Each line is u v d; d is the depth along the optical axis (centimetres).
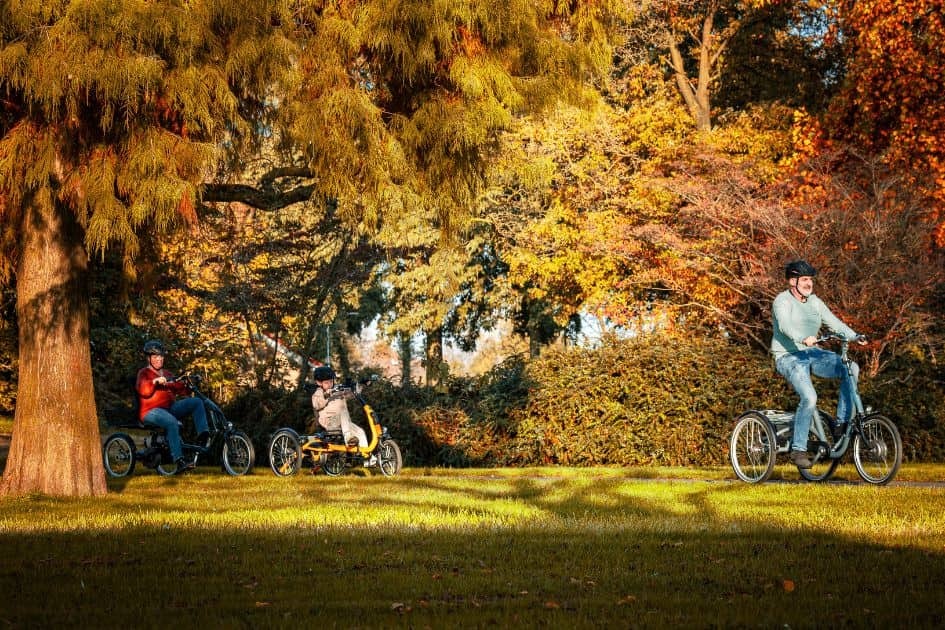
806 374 1084
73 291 1091
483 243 3466
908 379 1670
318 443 1449
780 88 3216
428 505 939
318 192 981
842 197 1948
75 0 829
